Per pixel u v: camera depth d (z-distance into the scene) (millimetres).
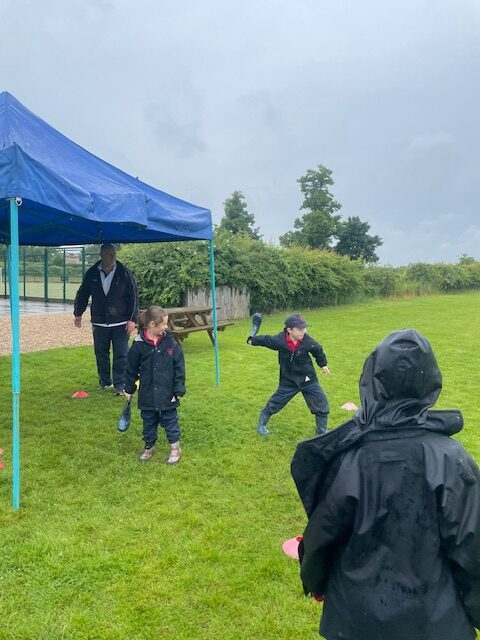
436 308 22734
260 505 4074
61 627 2707
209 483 4445
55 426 5828
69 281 25734
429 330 14812
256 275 18625
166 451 5148
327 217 41531
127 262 17391
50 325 14555
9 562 3234
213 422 6070
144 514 3887
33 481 4422
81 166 5289
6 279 25828
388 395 1679
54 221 7352
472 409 6863
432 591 1574
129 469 4707
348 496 1625
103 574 3139
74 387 7555
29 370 8609
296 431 5836
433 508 1583
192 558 3320
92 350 10453
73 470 4648
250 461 4945
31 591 2982
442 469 1587
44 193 3971
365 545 1624
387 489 1610
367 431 1691
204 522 3783
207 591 3018
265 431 5676
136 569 3195
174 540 3535
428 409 1719
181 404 6809
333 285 22609
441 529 1566
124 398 6988
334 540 1678
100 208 4508
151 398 4746
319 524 1690
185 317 12438
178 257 16594
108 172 5746
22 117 5141
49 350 10422
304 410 6699
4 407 6504
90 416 6203
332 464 1761
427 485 1586
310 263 21906
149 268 16672
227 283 17781
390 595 1588
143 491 4273
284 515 3920
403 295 30375
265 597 2988
